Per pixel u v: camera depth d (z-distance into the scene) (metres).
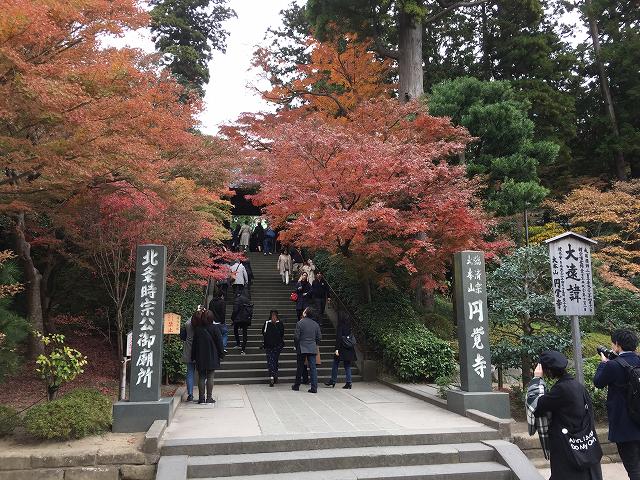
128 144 6.50
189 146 8.87
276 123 16.67
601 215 15.11
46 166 6.19
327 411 7.88
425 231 11.84
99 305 12.29
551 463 4.30
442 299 18.28
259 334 13.61
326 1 16.28
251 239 24.58
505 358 7.99
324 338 13.44
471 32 21.00
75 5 6.24
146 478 5.58
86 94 5.98
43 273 11.48
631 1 21.53
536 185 13.15
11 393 8.82
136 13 6.99
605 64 21.53
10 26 5.26
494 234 14.79
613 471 6.30
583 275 6.91
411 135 12.81
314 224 10.18
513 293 8.26
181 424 6.88
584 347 11.93
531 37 18.69
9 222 10.58
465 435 6.46
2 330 6.91
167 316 9.89
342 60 17.94
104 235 8.78
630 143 19.56
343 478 5.42
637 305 9.68
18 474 5.41
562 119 18.78
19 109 5.74
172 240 9.79
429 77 20.23
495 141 14.16
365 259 12.23
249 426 6.78
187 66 21.94
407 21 16.31
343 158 10.87
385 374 11.50
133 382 6.84
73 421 5.96
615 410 4.98
